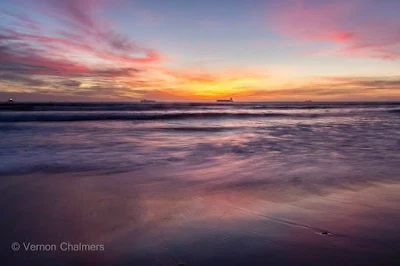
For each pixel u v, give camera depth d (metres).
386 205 4.74
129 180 6.32
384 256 3.05
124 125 19.94
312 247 3.25
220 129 17.94
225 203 4.84
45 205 4.62
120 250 3.20
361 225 3.88
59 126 18.45
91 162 8.26
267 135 15.29
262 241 3.41
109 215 4.23
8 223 3.89
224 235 3.58
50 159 8.57
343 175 6.88
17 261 2.96
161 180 6.37
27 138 12.98
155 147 11.16
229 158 9.14
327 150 10.75
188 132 16.33
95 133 15.27
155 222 3.99
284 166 7.95
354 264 2.88
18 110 33.50
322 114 36.47
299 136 14.91
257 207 4.64
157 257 3.04
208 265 2.88
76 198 5.01
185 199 5.04
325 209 4.54
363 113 39.16
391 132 16.80
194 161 8.63
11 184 5.82
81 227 3.80
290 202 4.90
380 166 7.93
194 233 3.63
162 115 27.72
